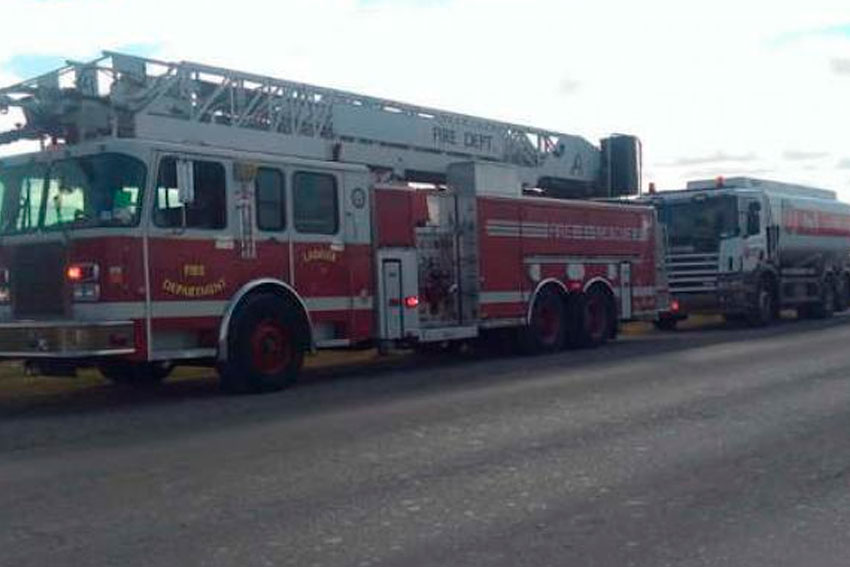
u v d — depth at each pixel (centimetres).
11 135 1446
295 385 1393
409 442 941
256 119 1591
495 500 730
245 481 795
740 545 622
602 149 2250
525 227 1780
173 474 825
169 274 1231
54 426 1080
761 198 2520
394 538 640
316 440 958
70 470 848
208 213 1279
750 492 747
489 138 1973
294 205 1387
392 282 1532
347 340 1462
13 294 1255
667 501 724
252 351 1308
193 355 1262
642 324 2588
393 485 775
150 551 618
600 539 636
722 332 2311
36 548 627
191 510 711
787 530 652
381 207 1521
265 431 1012
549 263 1827
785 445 909
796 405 1123
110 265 1185
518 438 953
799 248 2727
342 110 1706
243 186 1320
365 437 970
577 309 1883
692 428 995
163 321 1224
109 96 1417
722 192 2469
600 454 879
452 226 1675
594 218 1941
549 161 2108
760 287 2516
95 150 1222
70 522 685
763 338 2059
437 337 1611
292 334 1366
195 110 1512
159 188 1227
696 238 2484
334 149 1627
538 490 758
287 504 723
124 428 1057
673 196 2522
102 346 1170
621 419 1051
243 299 1305
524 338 1791
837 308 2997
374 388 1341
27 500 747
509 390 1284
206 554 611
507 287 1739
